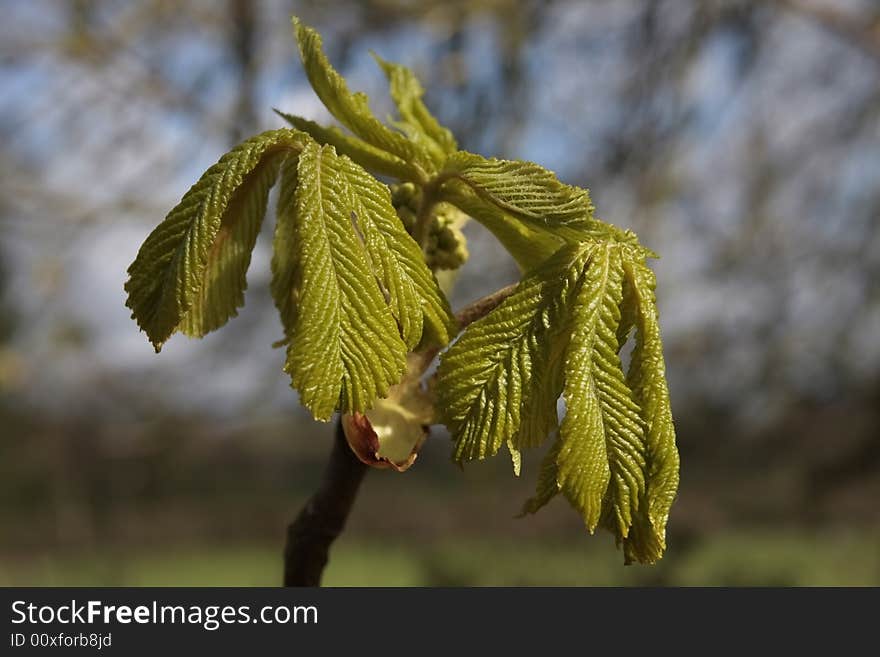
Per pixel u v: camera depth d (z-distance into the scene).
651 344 1.14
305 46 1.32
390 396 1.38
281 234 1.31
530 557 6.47
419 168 1.32
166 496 12.76
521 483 10.37
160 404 8.08
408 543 10.62
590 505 1.08
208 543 12.34
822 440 8.34
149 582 9.70
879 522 8.59
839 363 7.14
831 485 8.50
